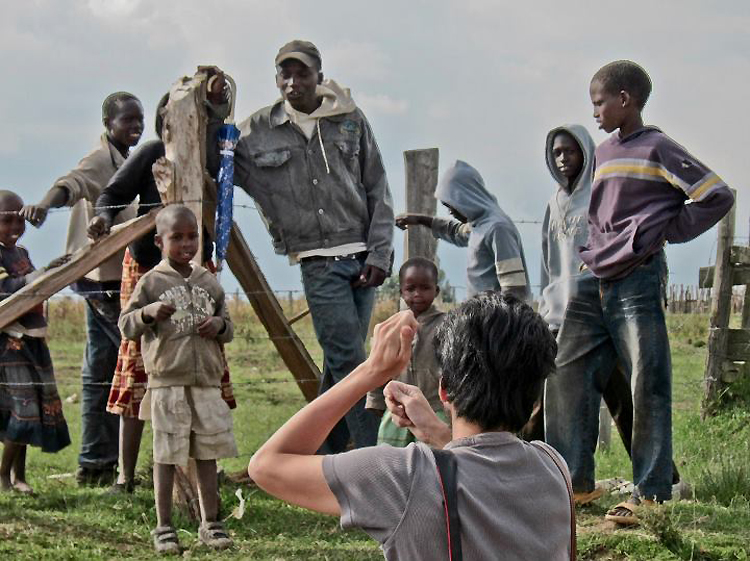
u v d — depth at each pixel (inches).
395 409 113.7
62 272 271.9
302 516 256.1
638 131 243.1
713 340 389.7
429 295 239.8
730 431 365.7
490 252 290.5
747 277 393.4
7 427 279.4
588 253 246.1
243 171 287.0
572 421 255.9
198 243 245.4
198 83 261.9
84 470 303.4
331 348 284.8
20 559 207.3
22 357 281.0
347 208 287.0
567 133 267.0
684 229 237.3
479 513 96.2
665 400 240.1
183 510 249.4
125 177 278.5
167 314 223.3
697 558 213.3
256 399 483.5
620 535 222.8
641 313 240.4
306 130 284.8
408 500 96.7
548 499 99.6
